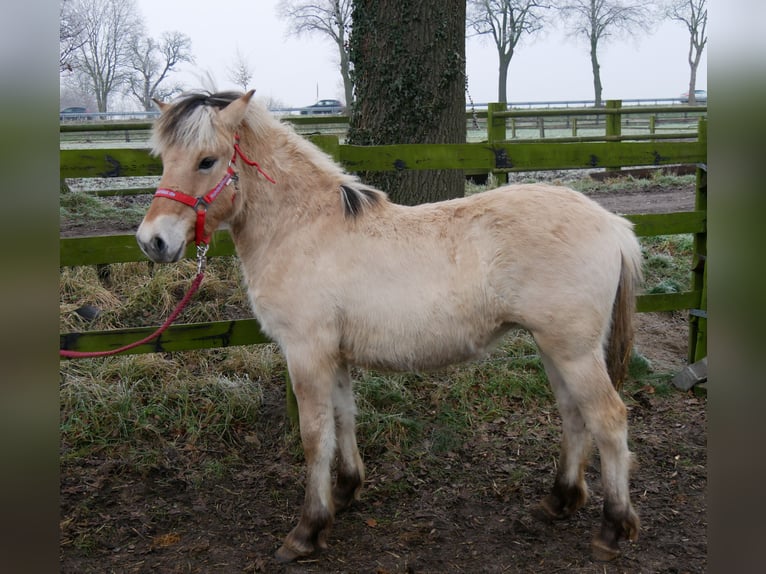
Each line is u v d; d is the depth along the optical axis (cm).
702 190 463
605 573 282
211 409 407
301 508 337
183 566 291
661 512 328
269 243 300
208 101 288
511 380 447
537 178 1080
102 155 344
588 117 1959
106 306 496
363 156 378
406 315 286
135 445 379
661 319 595
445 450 388
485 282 283
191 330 380
